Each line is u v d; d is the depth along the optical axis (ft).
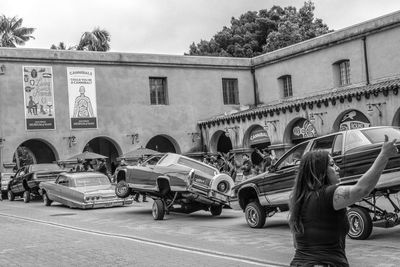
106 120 99.66
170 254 30.83
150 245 34.60
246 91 113.39
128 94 102.17
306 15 153.79
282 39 140.67
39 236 40.57
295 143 87.81
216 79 110.93
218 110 110.52
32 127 93.09
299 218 11.94
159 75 105.50
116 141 100.17
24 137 92.38
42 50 94.48
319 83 95.76
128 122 101.60
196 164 52.54
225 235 38.58
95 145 114.52
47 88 94.79
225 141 113.19
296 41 139.64
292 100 92.02
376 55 84.74
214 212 53.62
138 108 102.83
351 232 33.63
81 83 97.71
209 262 27.96
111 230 43.62
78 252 32.48
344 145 34.55
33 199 86.33
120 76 101.60
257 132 94.53
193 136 107.34
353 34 87.97
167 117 105.40
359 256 28.04
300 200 12.02
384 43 83.35
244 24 160.86
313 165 12.09
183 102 107.24
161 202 51.34
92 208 66.08
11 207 73.00
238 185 43.19
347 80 91.66
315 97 82.33
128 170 56.90
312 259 11.55
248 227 42.96
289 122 85.66
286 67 104.12
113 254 31.32
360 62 87.40
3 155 90.53
